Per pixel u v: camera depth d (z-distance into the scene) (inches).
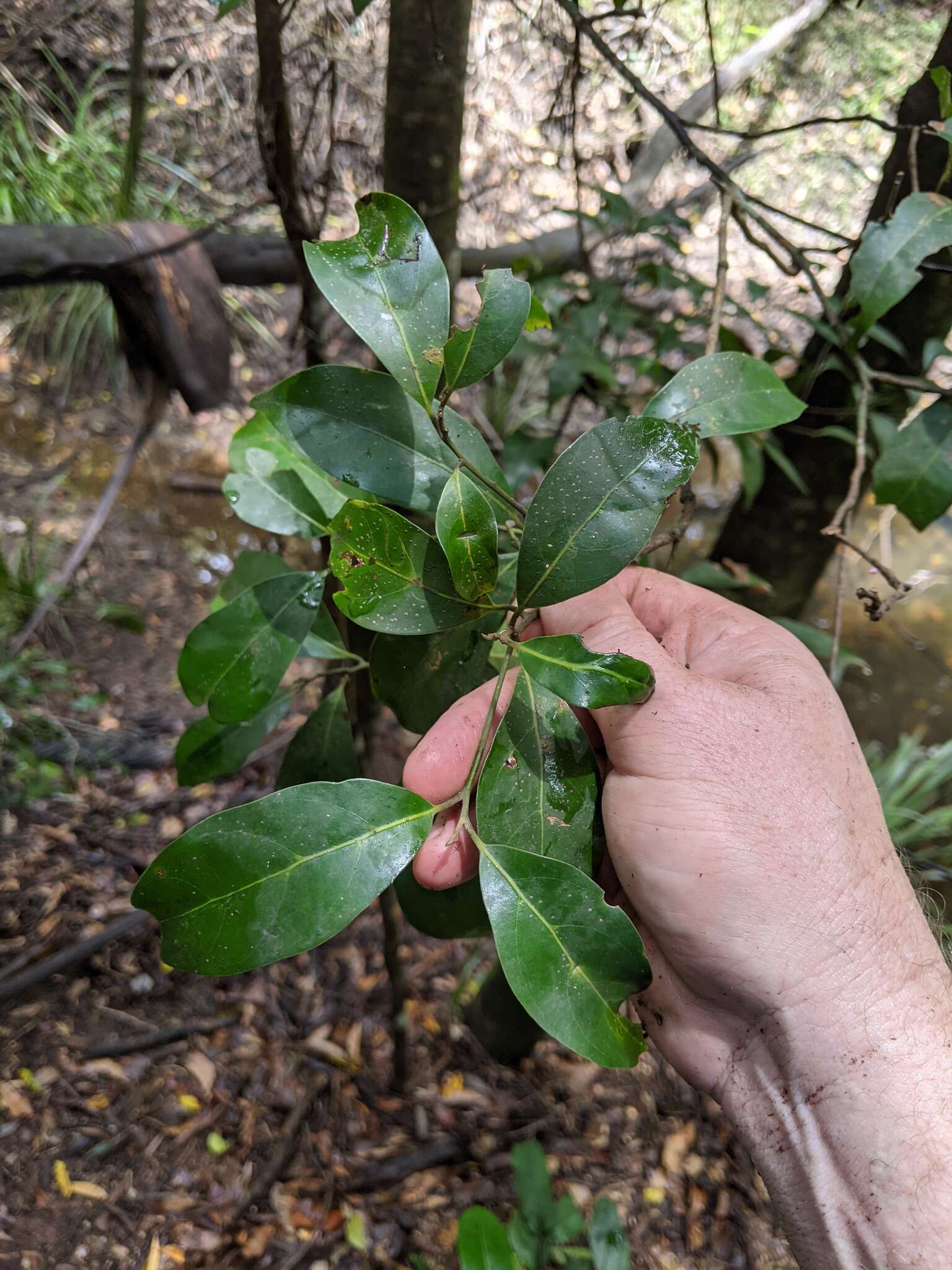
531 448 24.7
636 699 9.7
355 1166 29.6
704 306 28.8
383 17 38.8
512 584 13.8
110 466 54.6
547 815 11.1
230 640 13.1
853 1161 12.9
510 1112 31.6
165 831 38.1
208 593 49.8
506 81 54.3
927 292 21.9
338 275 9.9
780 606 30.0
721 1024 14.4
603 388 26.2
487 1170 29.9
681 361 37.4
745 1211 29.5
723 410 12.5
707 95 35.4
